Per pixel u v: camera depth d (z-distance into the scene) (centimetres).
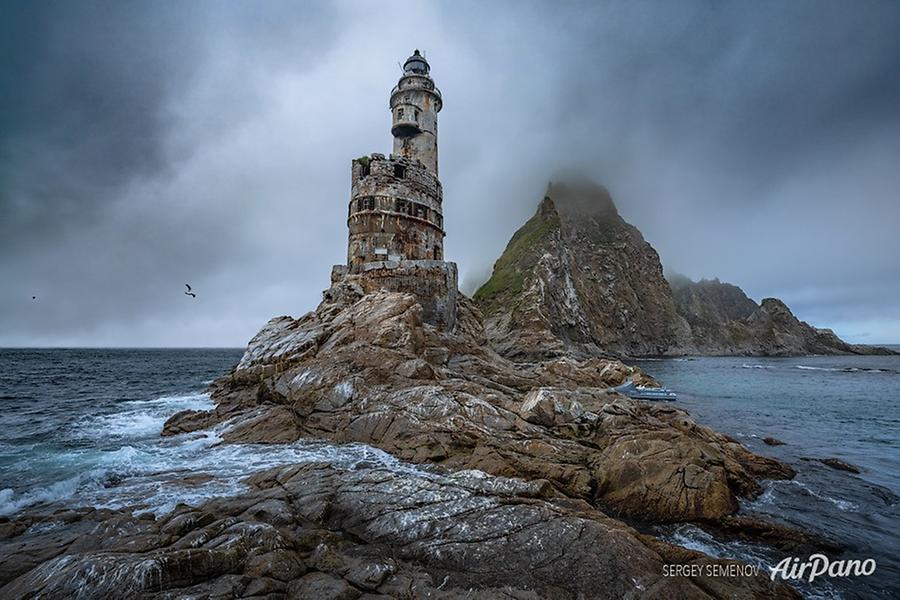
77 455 1903
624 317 15050
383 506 1135
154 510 1181
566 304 11975
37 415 3102
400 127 5081
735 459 1938
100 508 1203
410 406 2094
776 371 9438
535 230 13900
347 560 913
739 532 1299
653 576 880
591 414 2178
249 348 3266
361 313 3116
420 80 5216
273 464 1675
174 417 2583
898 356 18750
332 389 2322
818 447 2605
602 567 893
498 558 926
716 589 858
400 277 3744
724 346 19888
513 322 9525
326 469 1423
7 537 1004
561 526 1016
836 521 1458
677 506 1363
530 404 2180
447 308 3772
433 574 890
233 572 820
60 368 8856
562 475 1550
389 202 4081
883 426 3269
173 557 781
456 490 1204
